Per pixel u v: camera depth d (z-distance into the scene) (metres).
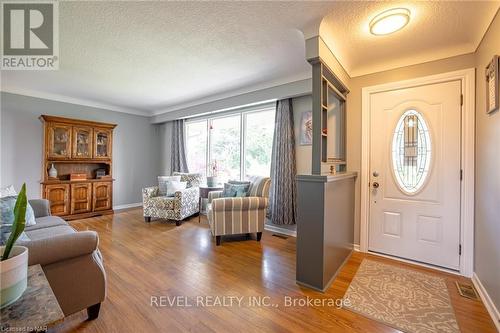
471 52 2.15
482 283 1.87
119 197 5.07
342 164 2.78
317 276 1.92
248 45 2.28
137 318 1.57
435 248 2.35
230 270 2.28
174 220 4.17
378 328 1.50
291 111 3.44
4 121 3.62
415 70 2.44
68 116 4.28
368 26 1.90
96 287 1.53
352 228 2.75
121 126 5.08
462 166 2.21
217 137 4.63
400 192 2.54
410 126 2.48
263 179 3.39
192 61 2.65
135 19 1.85
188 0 1.63
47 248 1.31
